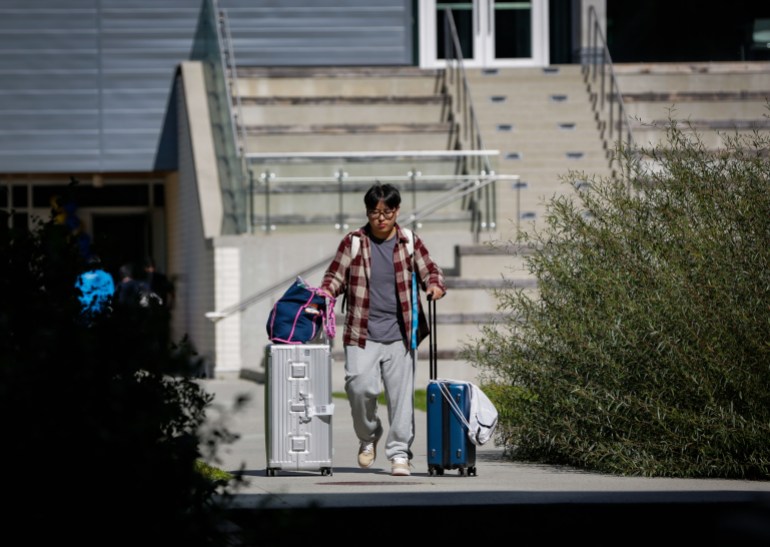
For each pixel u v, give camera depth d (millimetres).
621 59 70062
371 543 17453
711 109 60000
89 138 67000
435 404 23172
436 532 17547
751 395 21844
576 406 23438
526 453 25516
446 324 46281
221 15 62812
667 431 22109
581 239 24781
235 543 13555
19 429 12562
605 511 17703
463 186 51500
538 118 59656
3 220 14531
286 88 62750
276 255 51406
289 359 23578
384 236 23766
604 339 22938
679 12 70250
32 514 12430
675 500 18000
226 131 53812
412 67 67250
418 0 69500
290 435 23469
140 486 12602
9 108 66812
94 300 13984
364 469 24656
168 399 13492
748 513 17781
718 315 21984
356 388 23438
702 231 23016
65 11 66875
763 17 70250
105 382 12984
